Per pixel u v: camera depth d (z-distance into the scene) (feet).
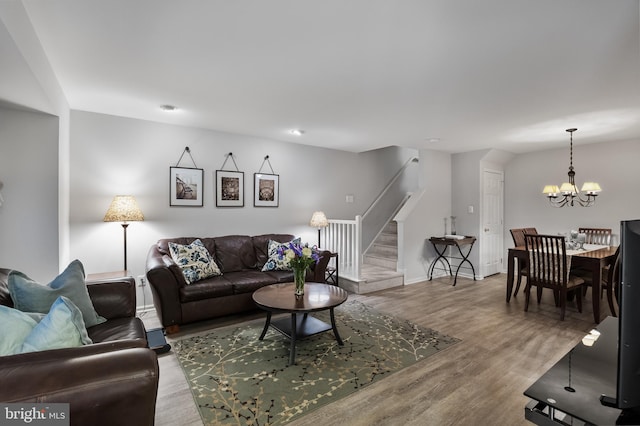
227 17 5.51
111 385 3.33
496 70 7.57
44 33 6.01
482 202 17.99
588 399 3.08
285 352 8.59
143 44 6.44
